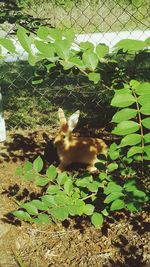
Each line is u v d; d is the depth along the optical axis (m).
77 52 0.82
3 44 0.75
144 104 0.71
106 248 1.19
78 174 1.47
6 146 1.69
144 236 1.22
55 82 2.31
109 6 2.57
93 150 1.46
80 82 2.29
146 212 1.28
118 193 0.85
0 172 1.52
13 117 1.93
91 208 0.91
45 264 1.16
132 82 0.74
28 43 0.73
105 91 2.00
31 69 2.51
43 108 2.02
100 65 0.84
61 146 1.47
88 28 2.79
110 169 0.95
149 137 0.74
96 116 1.90
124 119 0.71
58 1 1.92
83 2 2.46
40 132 1.80
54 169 0.95
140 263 1.14
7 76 2.44
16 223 1.28
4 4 1.19
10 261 1.17
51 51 0.74
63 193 0.91
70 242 1.22
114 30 2.95
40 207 0.89
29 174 0.96
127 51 0.82
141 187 0.91
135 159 0.87
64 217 0.86
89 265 1.15
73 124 1.47
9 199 1.38
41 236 1.24
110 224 1.26
